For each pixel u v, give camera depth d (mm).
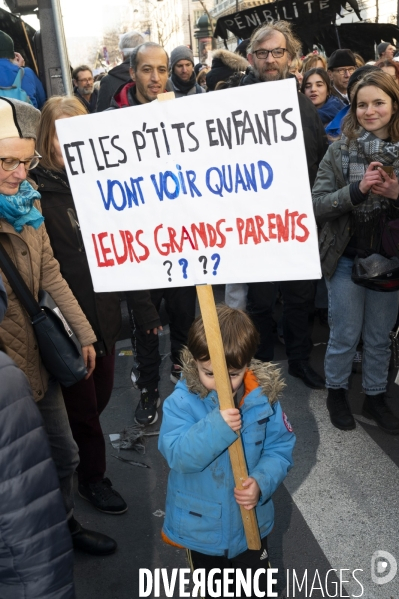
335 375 3785
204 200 1904
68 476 2725
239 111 1802
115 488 3371
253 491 1969
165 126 1871
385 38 8766
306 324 4336
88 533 2881
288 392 4270
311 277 1873
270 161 1821
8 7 6809
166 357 4977
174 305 4180
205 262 1950
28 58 8258
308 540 2891
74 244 2971
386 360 3725
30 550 1375
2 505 1349
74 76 9398
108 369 3248
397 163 3293
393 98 3295
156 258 2000
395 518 3008
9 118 2092
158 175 1925
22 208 2309
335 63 6055
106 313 3113
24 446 1374
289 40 4121
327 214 3408
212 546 2094
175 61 6371
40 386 2510
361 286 3531
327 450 3584
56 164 2893
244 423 2078
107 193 1993
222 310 2061
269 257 1897
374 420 3846
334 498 3168
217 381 1897
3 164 2131
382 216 3352
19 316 2385
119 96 4547
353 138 3438
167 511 2186
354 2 8578
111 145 1938
